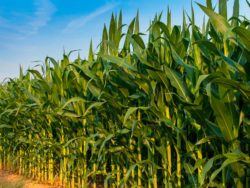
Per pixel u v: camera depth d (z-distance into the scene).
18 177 5.94
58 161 5.35
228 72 2.21
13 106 5.74
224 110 2.12
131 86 3.32
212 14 2.07
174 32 2.88
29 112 5.29
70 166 4.59
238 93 2.23
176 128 2.70
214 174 2.05
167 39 2.82
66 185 4.68
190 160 2.95
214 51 2.14
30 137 5.64
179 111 2.87
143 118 3.20
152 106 2.91
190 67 2.57
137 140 3.55
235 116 2.17
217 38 2.47
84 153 4.19
